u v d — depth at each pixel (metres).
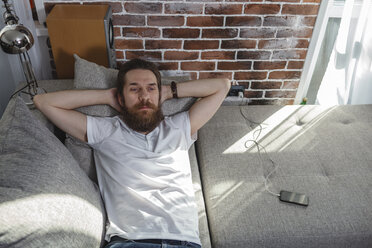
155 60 2.13
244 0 1.92
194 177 1.57
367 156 1.66
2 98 2.05
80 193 1.10
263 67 2.22
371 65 2.17
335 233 1.31
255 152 1.68
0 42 1.43
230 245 1.29
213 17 1.97
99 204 1.22
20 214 0.86
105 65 1.85
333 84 2.33
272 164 1.61
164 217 1.23
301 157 1.65
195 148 1.83
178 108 1.61
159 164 1.37
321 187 1.49
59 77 1.90
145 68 1.48
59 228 0.92
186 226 1.23
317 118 1.94
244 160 1.63
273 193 1.46
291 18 2.02
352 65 2.23
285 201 1.42
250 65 2.21
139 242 1.17
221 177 1.54
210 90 1.57
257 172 1.57
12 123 1.11
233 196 1.45
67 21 1.67
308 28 2.07
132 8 1.91
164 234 1.19
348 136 1.79
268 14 1.99
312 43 2.12
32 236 0.85
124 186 1.29
